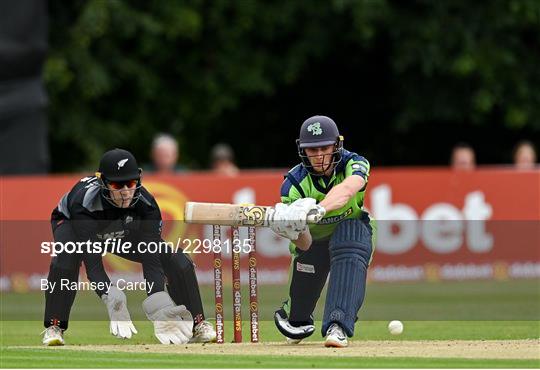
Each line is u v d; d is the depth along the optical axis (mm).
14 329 33375
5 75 54844
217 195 48312
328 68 75250
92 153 68688
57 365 22656
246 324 32750
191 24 69688
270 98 76125
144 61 71812
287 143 77188
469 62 68062
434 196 49250
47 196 47969
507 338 29203
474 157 75438
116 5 67812
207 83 71875
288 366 22297
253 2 71125
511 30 70312
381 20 68938
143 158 73562
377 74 75188
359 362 22906
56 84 66188
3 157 54781
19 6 54938
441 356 24047
